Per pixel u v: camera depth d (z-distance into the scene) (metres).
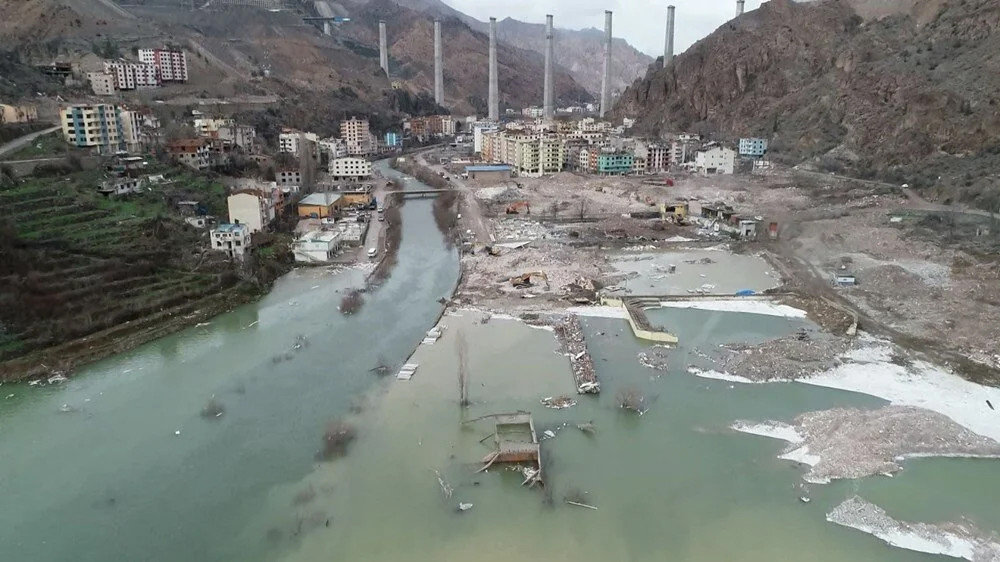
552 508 54.91
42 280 93.19
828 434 64.94
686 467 60.59
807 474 59.34
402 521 53.34
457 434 66.19
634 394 72.31
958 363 80.94
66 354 84.00
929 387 75.44
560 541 51.03
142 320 94.50
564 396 73.88
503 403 72.44
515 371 80.56
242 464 61.28
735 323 97.12
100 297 95.19
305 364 83.31
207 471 60.34
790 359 82.44
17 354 81.81
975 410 70.06
